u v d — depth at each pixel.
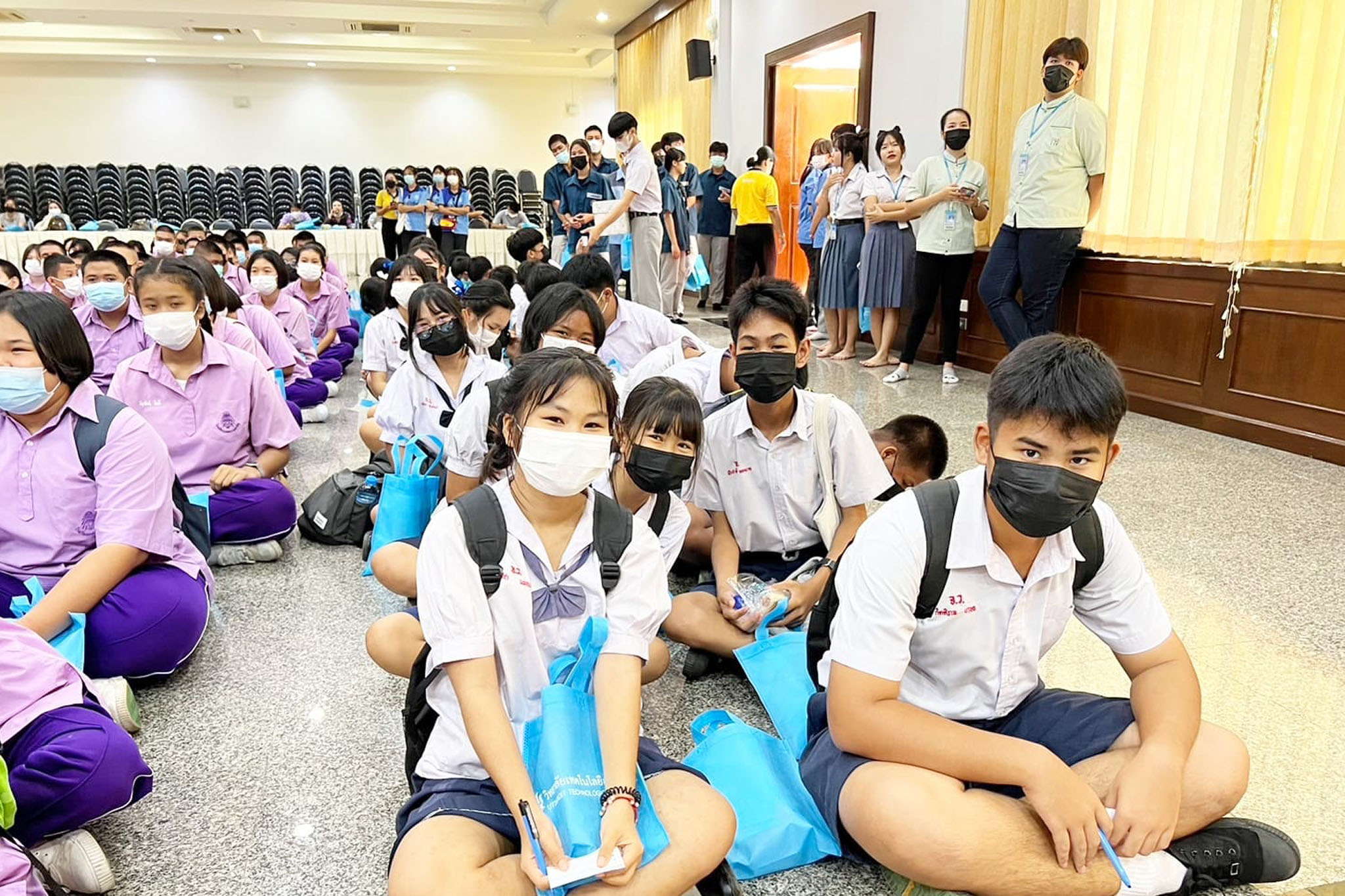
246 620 2.35
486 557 1.29
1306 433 3.68
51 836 1.39
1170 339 4.27
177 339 2.53
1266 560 2.62
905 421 2.37
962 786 1.26
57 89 13.95
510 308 3.16
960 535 1.29
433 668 1.30
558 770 1.16
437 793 1.27
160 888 1.40
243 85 14.55
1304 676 1.99
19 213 11.82
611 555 1.35
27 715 1.38
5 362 1.77
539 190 15.79
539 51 14.13
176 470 2.64
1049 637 1.39
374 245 11.45
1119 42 4.47
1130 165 4.57
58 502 1.89
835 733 1.33
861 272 5.73
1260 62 3.72
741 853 1.41
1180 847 1.28
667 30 10.72
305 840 1.51
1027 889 1.19
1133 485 3.30
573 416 1.28
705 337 7.04
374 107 15.05
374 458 3.06
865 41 6.55
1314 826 1.51
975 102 5.42
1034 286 4.60
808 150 8.99
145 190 13.11
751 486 2.11
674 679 2.05
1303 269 3.66
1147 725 1.30
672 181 7.12
